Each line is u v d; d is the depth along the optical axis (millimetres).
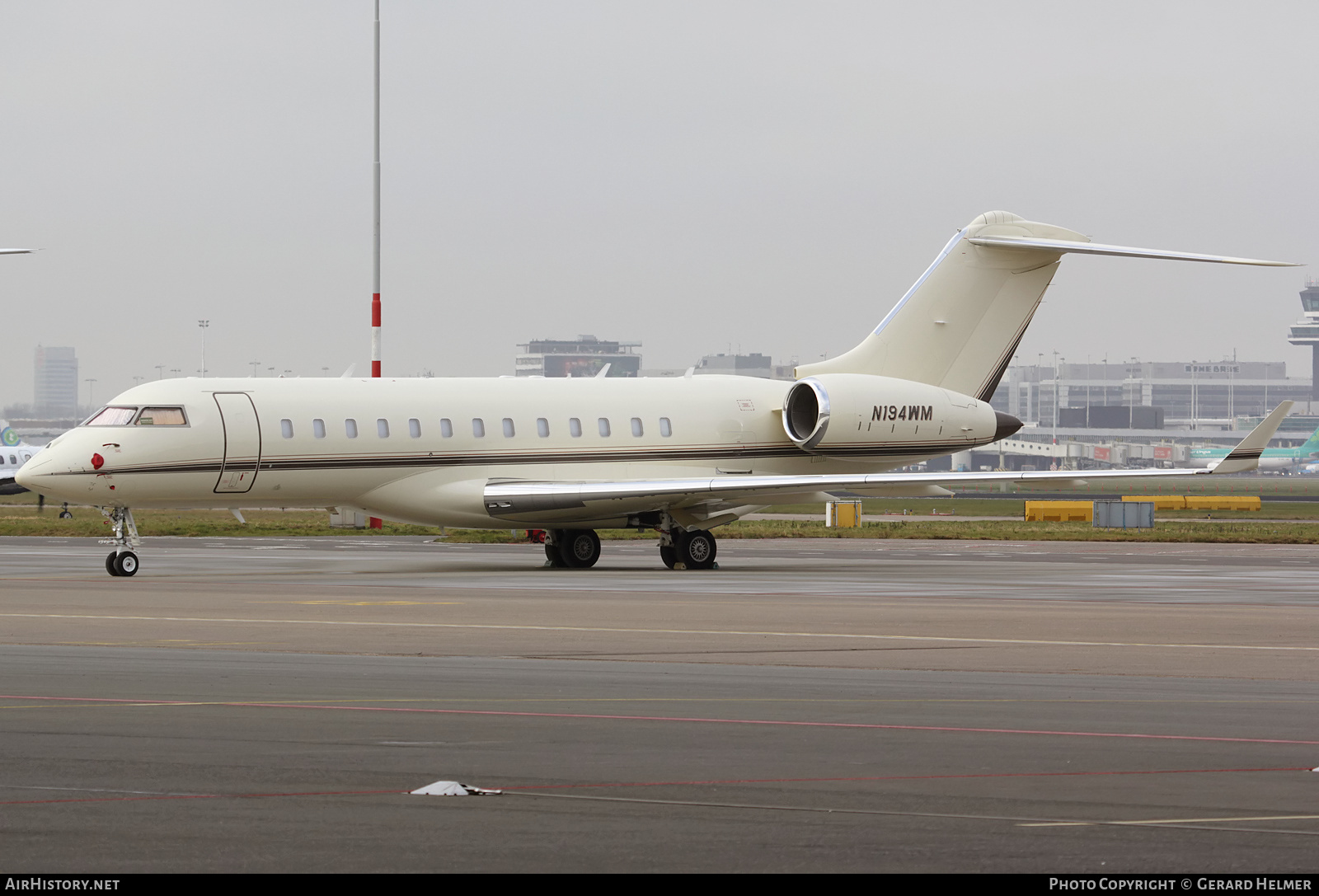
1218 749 33500
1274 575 100562
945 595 79500
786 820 26422
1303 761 32156
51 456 92812
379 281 147375
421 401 103688
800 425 115125
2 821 26219
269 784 29359
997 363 120688
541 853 24094
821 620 64312
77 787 28984
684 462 111938
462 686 43500
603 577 94812
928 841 24953
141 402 95125
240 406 97500
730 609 69438
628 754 32594
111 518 96000
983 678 45906
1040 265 120875
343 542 146125
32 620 63062
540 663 49344
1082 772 30750
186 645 54156
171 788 28922
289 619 63844
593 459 108812
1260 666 49281
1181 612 69375
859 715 38312
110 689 42469
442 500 103688
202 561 113875
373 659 50219
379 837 25125
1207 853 24141
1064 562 116812
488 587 84375
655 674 46469
